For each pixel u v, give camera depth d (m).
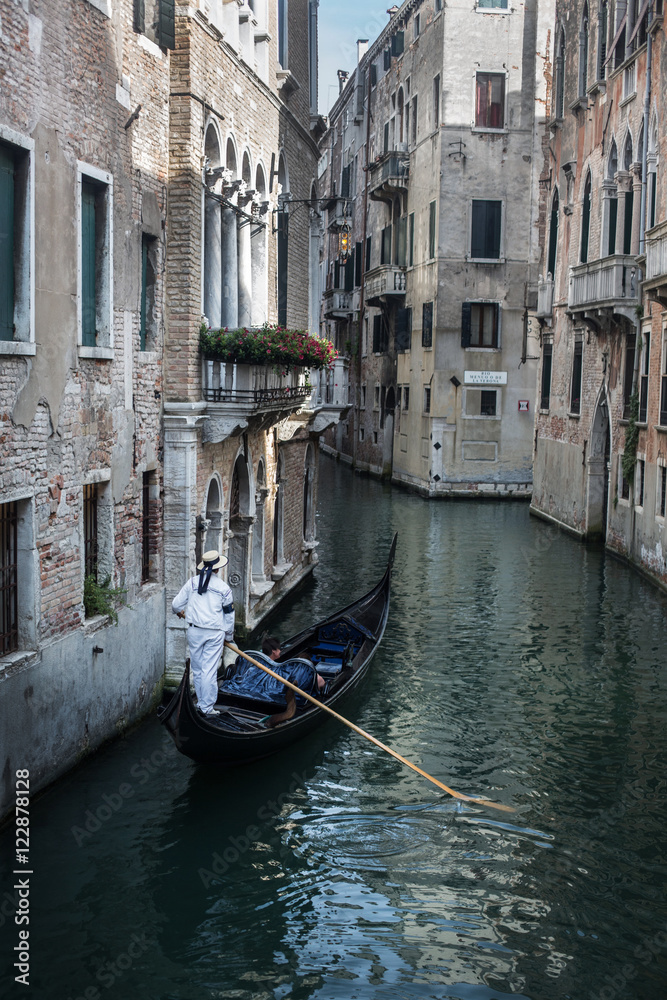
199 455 11.77
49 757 8.78
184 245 11.31
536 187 31.02
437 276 31.14
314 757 10.36
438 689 12.53
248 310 14.55
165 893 7.76
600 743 10.87
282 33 16.16
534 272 31.27
